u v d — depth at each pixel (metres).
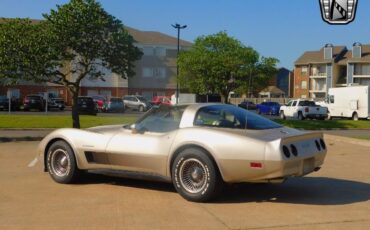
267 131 7.04
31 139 17.98
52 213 6.27
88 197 7.24
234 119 7.28
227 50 33.16
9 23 19.55
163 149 7.21
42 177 8.98
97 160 7.95
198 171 6.87
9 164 10.80
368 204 6.87
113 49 21.39
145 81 67.69
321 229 5.58
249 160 6.55
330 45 81.06
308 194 7.53
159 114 7.64
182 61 35.06
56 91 59.62
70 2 20.20
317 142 7.34
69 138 8.15
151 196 7.30
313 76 82.38
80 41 20.33
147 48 68.00
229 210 6.45
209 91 34.44
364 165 11.06
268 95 88.00
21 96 57.94
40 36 19.39
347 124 30.23
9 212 6.32
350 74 76.81
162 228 5.61
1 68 18.94
